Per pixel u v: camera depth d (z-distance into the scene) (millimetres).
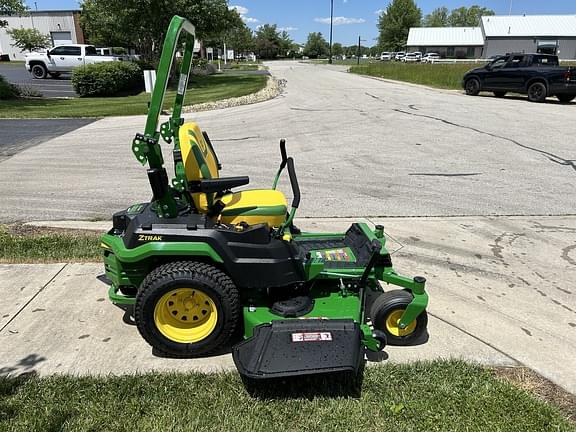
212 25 23641
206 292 3092
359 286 3510
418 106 16672
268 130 12125
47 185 7387
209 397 2881
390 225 5832
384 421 2725
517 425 2697
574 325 3803
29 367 3152
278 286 3236
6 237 5207
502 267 4773
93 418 2695
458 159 9172
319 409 2803
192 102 17141
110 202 6594
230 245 3127
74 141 10922
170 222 3199
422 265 4781
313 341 2916
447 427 2682
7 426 2625
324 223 5832
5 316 3754
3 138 11242
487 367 3242
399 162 8938
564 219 6105
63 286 4227
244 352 2900
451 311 3959
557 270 4730
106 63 21031
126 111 15609
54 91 22688
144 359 3256
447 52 75250
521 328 3738
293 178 3492
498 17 71312
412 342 3502
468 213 6285
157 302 3096
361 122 13258
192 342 3195
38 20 50781
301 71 40531
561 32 67062
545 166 8695
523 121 13570
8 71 33062
